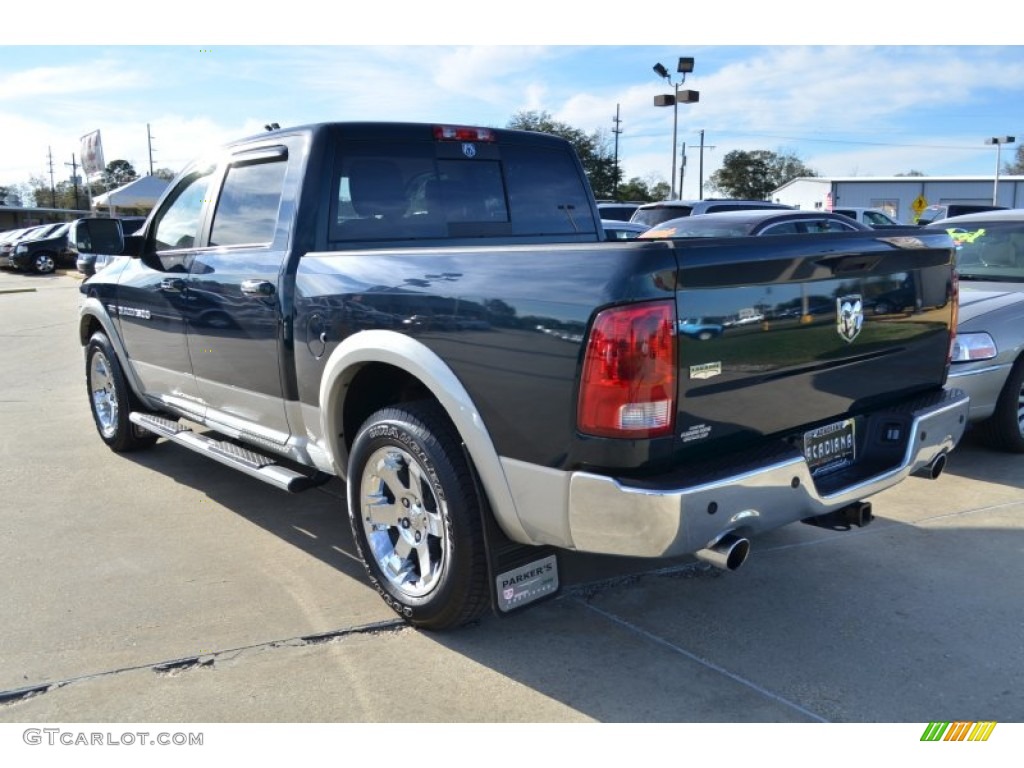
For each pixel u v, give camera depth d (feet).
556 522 9.25
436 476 10.22
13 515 15.47
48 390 27.73
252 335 13.28
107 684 9.89
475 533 10.15
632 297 8.35
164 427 16.46
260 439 13.80
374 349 10.78
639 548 8.69
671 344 8.50
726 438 9.30
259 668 10.26
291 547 14.01
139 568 13.14
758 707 9.50
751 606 11.95
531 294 9.10
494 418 9.64
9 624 11.31
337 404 11.86
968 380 17.65
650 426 8.53
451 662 10.44
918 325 11.72
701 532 8.74
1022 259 21.39
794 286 9.71
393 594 11.25
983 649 10.73
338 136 12.99
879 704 9.55
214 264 14.19
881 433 11.50
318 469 13.07
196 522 15.14
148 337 16.62
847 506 10.81
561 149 15.98
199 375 15.11
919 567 13.21
